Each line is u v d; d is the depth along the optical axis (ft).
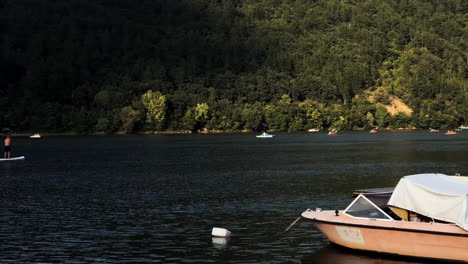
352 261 95.66
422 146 502.79
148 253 103.55
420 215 98.17
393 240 94.17
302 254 101.24
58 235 119.03
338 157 363.56
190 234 119.34
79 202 166.20
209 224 129.90
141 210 150.41
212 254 102.42
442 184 96.84
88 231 123.03
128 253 103.65
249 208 152.05
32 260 98.99
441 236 89.15
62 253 103.76
